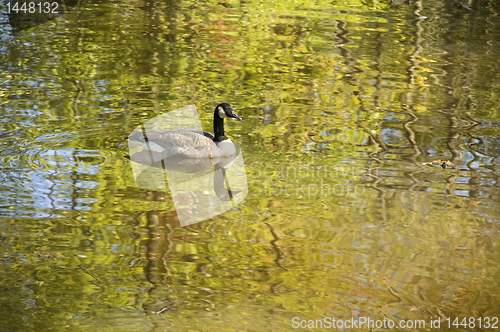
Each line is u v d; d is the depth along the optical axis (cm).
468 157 1322
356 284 845
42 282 829
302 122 1534
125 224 1005
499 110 1641
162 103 1656
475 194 1140
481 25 2592
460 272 878
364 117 1577
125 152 1328
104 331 728
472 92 1795
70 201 1080
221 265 888
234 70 1981
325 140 1416
